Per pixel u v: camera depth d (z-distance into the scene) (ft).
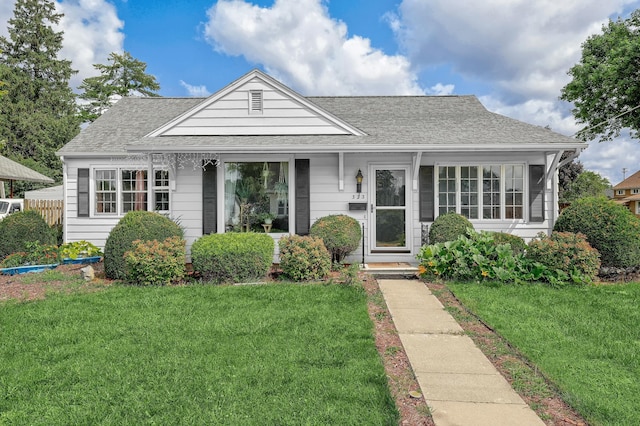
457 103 40.14
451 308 19.13
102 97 108.88
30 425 9.22
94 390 10.83
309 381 11.19
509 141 28.78
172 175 31.53
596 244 25.38
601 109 65.51
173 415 9.55
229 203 31.89
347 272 24.14
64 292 22.06
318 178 31.81
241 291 21.81
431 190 31.53
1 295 21.54
